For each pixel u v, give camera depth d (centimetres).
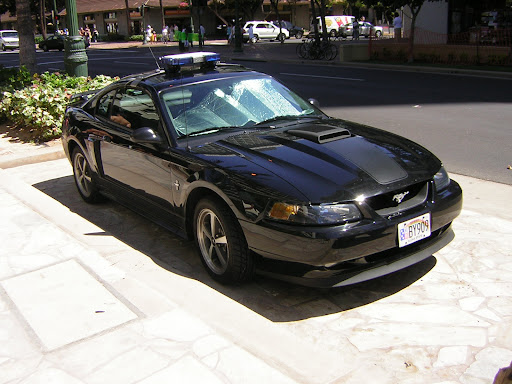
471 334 323
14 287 391
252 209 353
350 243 332
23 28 1239
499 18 2245
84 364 299
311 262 336
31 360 305
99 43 5303
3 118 1013
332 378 283
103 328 331
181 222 436
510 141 815
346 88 1482
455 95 1303
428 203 371
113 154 510
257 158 385
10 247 463
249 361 292
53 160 815
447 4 2350
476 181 626
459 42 2125
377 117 1049
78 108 597
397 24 2350
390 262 356
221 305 357
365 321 346
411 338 323
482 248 438
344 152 384
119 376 287
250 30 3966
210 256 409
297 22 5938
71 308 358
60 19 6744
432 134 884
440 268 409
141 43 4828
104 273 405
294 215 336
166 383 279
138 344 313
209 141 429
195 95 467
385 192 350
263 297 384
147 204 483
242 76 505
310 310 363
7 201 591
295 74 1867
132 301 362
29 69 1257
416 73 1852
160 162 439
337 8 6328
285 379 276
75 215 546
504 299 362
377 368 294
